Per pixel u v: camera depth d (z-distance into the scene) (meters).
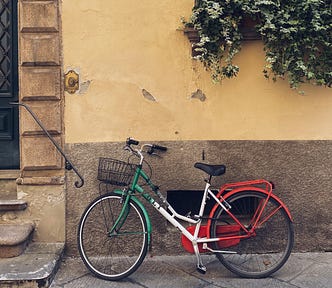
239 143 4.46
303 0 4.07
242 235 4.06
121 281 3.98
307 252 4.55
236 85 4.43
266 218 4.11
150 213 4.47
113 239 4.44
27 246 4.37
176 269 4.21
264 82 4.43
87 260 4.12
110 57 4.39
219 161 4.47
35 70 4.39
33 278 3.74
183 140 4.45
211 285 3.90
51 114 4.40
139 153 4.11
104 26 4.38
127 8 4.37
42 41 4.36
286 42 4.20
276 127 4.47
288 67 4.23
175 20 4.38
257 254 4.35
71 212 4.46
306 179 4.51
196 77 4.41
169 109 4.43
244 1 4.10
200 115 4.45
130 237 4.45
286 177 4.50
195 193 4.66
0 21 4.94
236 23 4.17
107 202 4.38
